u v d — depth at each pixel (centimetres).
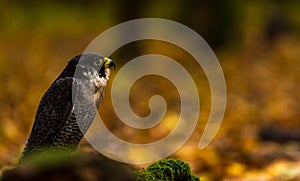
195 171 1056
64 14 4509
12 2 4444
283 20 3397
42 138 726
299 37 3441
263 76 2234
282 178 988
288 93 1927
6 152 1118
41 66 2305
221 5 2962
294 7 3884
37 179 441
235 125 1479
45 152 665
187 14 3033
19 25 4222
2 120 1322
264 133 1291
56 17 4444
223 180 1013
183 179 620
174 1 3700
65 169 445
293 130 1284
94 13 4597
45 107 728
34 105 1590
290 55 2712
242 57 2747
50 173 442
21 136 1291
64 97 720
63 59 2727
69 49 3150
